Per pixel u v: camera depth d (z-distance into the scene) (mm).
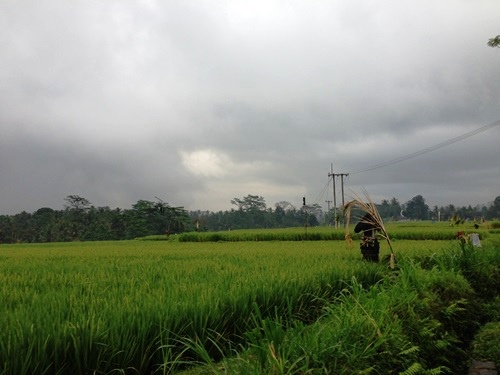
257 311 4305
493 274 9844
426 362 5141
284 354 3768
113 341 4535
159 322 5027
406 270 7734
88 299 6277
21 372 3943
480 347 6344
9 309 5645
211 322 5527
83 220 103125
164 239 53594
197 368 4797
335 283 8727
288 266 10477
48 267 11836
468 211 152375
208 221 149750
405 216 171000
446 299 6977
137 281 8242
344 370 3846
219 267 10867
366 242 12328
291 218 155000
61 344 4320
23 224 111125
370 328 4699
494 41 16141
